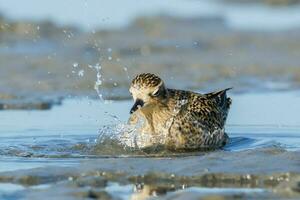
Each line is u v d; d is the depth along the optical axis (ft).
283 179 29.94
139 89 39.40
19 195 27.48
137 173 30.89
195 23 94.68
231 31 90.17
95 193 27.73
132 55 75.51
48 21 87.61
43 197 27.04
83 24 88.43
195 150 38.83
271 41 83.05
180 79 62.39
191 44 82.33
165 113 39.52
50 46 79.00
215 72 65.77
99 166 32.04
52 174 30.96
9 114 49.47
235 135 42.63
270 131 43.47
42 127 44.78
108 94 56.03
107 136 39.91
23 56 72.33
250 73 65.26
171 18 95.76
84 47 78.33
